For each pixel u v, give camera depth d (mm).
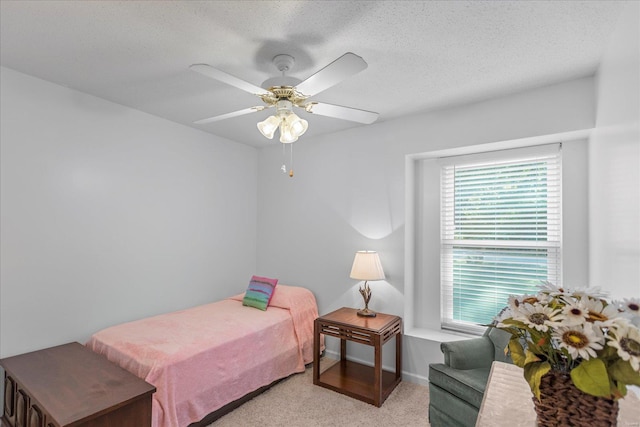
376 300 3211
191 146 3422
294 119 1937
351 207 3400
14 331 2236
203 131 3543
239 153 3971
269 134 2014
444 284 3146
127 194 2879
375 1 1507
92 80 2375
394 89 2479
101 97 2678
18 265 2260
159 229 3121
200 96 2641
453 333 3043
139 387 1781
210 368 2258
